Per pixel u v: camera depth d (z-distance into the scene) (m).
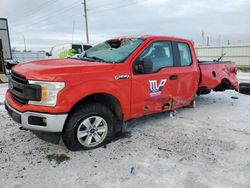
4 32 12.50
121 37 4.61
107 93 3.50
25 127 3.17
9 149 3.51
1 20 12.25
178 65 4.68
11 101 3.43
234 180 2.80
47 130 3.10
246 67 23.09
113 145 3.70
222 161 3.24
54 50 15.16
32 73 3.10
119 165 3.11
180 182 2.75
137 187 2.65
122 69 3.67
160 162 3.20
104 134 3.65
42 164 3.11
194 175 2.89
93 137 3.56
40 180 2.76
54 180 2.77
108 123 3.65
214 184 2.72
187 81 4.83
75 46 13.62
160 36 4.43
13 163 3.12
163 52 4.41
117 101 3.70
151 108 4.22
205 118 5.11
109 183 2.72
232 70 6.45
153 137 4.04
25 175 2.85
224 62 6.23
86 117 3.41
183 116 5.24
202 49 26.08
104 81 3.45
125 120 3.91
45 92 3.03
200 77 5.40
